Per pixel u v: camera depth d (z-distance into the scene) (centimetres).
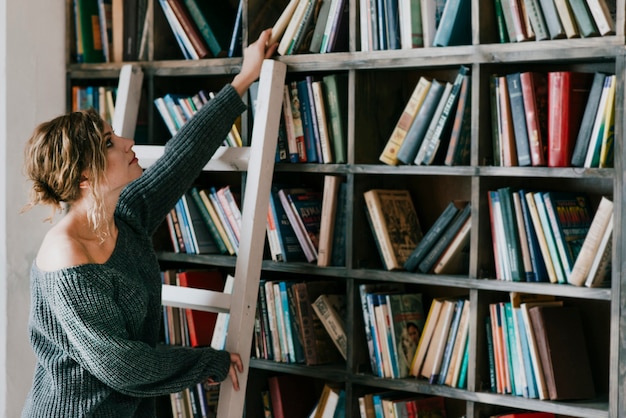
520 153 234
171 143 246
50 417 208
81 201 212
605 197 231
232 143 278
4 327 296
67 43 309
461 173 241
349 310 261
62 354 209
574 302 250
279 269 272
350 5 256
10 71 294
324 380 296
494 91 240
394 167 251
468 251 257
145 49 295
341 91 264
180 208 289
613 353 218
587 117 225
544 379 232
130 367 202
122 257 216
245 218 250
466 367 245
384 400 258
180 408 294
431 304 263
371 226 261
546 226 232
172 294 254
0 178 294
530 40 233
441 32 242
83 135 206
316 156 268
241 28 275
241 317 243
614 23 220
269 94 255
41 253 207
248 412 283
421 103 249
